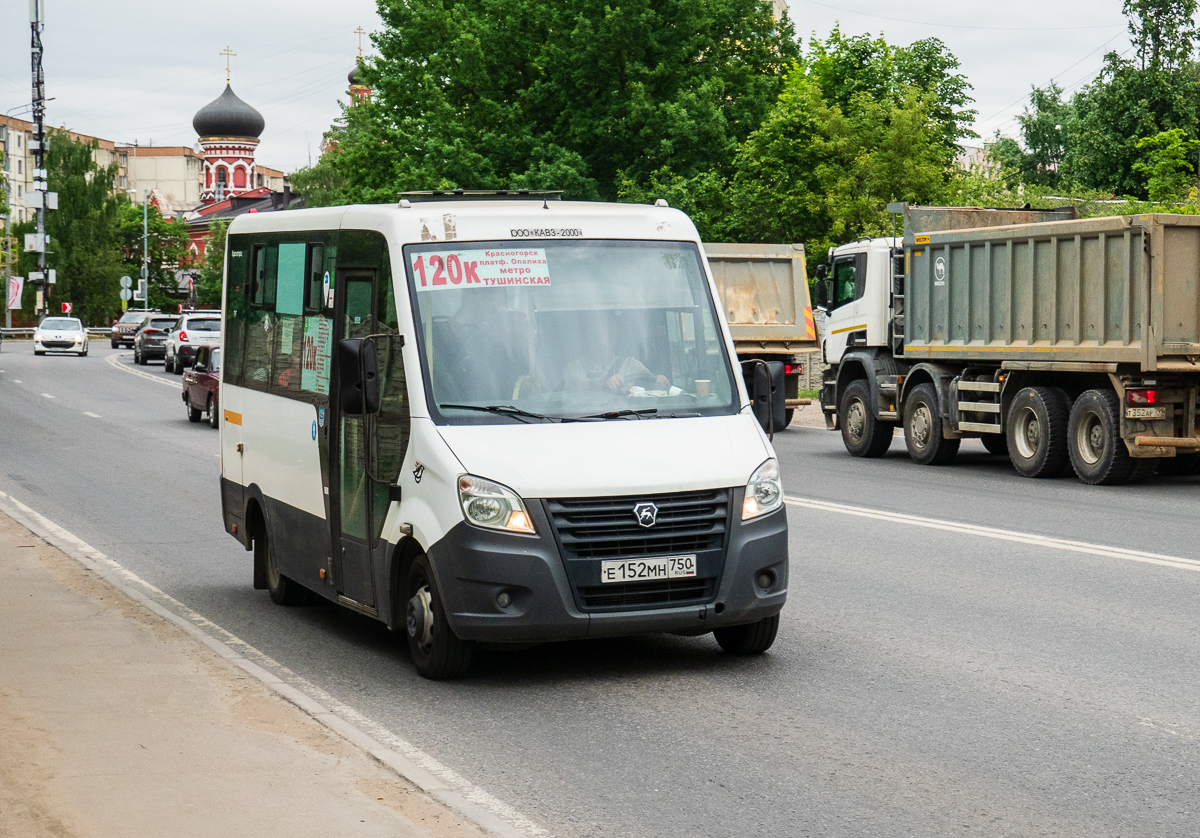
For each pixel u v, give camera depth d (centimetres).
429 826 511
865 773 593
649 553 736
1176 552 1181
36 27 7069
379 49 4888
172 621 902
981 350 1855
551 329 803
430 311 792
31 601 973
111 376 4544
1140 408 1631
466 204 843
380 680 781
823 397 2261
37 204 7106
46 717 657
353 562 855
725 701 720
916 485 1719
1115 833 515
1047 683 749
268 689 719
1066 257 1702
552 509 724
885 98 3928
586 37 4128
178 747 608
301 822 508
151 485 1812
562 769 604
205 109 13925
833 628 898
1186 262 1598
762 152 3912
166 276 12938
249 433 1046
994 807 546
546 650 849
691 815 540
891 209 2017
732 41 4719
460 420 765
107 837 490
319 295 910
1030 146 7125
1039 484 1719
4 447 2328
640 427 773
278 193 12644
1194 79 5822
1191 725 665
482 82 4406
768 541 765
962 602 979
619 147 4212
